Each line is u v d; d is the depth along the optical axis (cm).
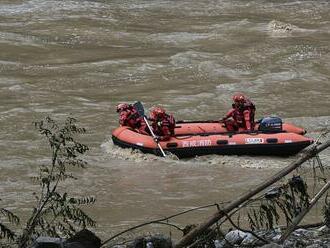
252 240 893
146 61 3316
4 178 1758
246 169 1931
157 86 2919
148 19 4431
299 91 2845
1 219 1380
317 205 1399
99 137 2223
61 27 4059
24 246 794
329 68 3209
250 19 4459
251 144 2059
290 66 3234
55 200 821
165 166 1941
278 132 2119
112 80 2997
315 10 4816
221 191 1681
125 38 3875
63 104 2611
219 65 3234
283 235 808
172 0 5141
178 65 3238
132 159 1995
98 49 3594
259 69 3192
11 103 2597
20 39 3716
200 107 2617
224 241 895
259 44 3706
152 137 2073
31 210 1480
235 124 2158
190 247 784
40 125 987
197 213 1472
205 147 2044
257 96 2775
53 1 4825
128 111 2192
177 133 2131
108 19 4359
